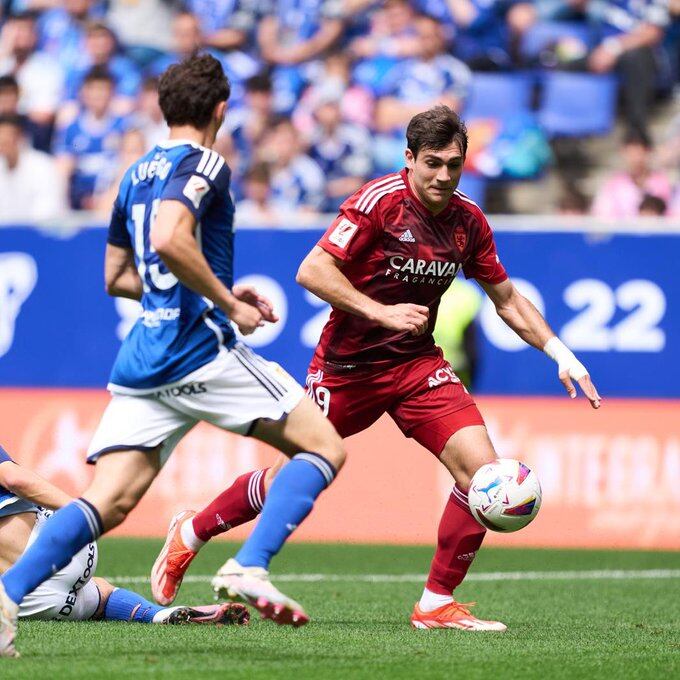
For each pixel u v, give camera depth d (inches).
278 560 1168.8
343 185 1740.9
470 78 1834.4
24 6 1963.6
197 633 647.8
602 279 1389.0
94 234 1456.7
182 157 538.3
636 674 551.5
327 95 1813.5
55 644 590.2
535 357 1384.1
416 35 1852.9
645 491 1328.7
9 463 631.8
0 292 1470.2
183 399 542.6
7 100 1809.8
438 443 727.7
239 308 522.9
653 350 1378.0
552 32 1860.2
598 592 966.4
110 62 1898.4
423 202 716.7
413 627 723.4
